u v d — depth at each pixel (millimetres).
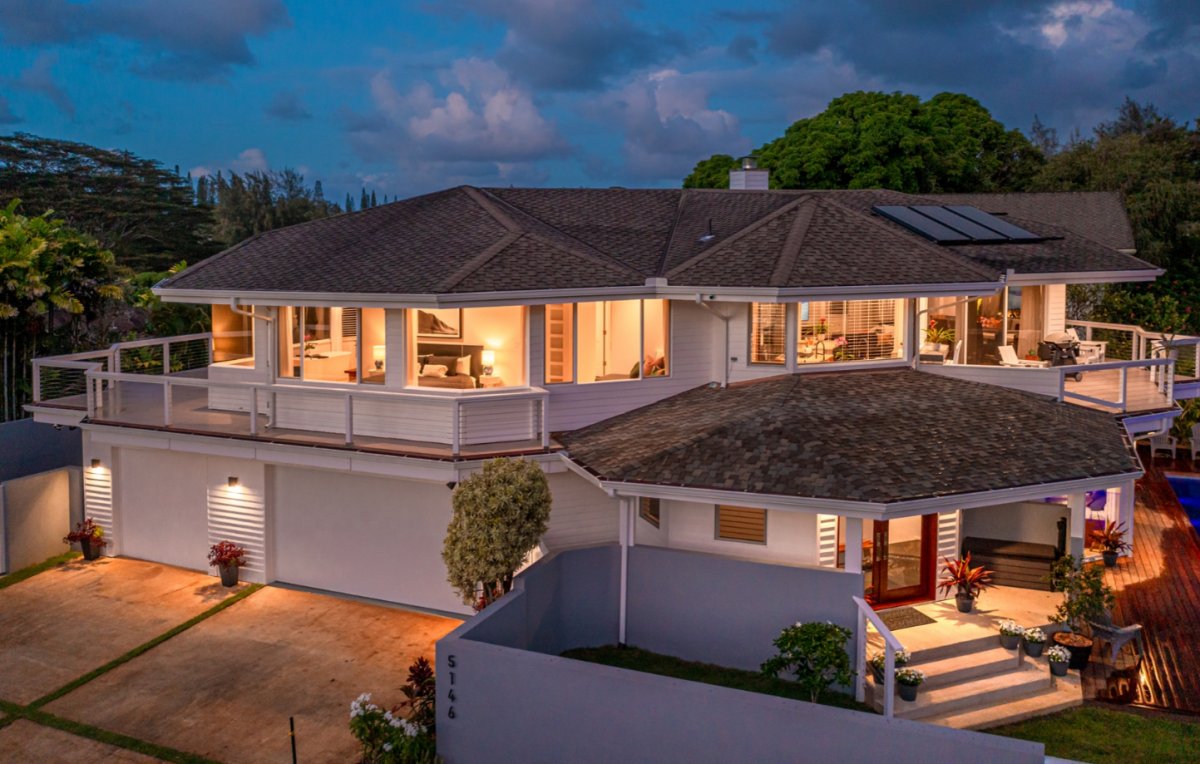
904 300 20625
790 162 43344
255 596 19125
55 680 15680
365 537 18906
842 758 10906
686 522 17141
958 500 14344
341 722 14305
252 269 20094
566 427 18875
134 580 20047
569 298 17875
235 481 19812
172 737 13945
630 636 16250
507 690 12547
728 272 18812
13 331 26250
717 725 11461
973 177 45750
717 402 18703
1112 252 22953
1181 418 28859
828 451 15531
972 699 14055
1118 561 20344
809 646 13469
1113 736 13281
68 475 21828
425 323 18562
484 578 14633
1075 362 21875
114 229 65812
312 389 18172
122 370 29109
